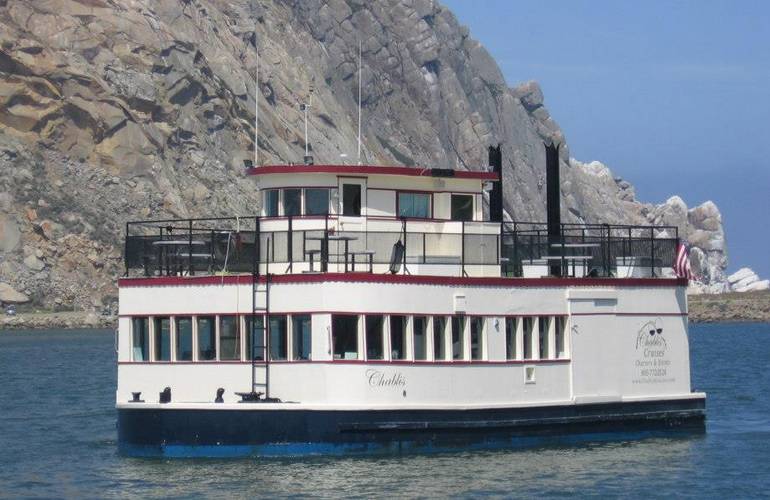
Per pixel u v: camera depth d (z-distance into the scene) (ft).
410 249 264.31
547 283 270.67
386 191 268.62
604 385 279.08
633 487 245.45
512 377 264.31
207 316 256.11
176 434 251.80
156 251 270.67
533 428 266.98
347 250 253.44
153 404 252.83
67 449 295.89
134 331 262.88
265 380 250.16
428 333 253.03
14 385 490.49
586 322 276.62
